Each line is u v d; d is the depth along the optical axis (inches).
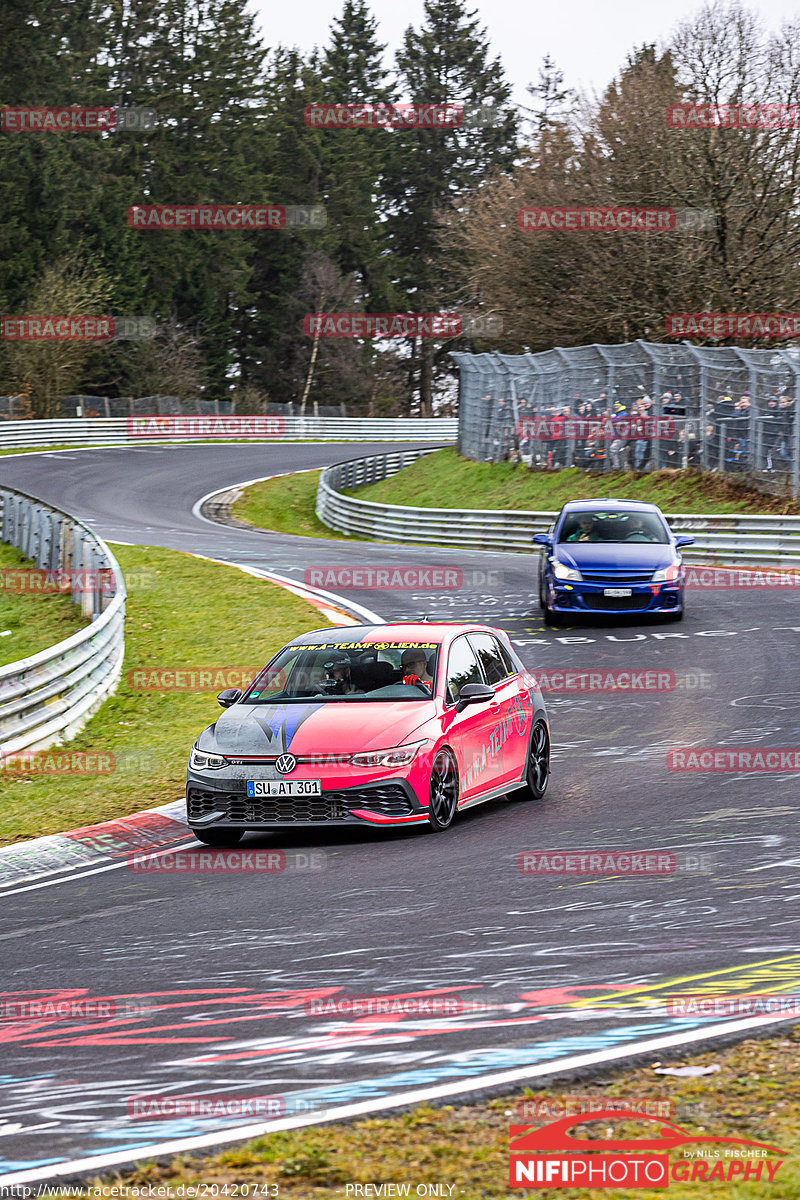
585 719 1374.3
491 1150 378.9
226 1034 517.7
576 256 4424.2
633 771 1124.5
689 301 3932.1
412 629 1074.1
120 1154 393.1
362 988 574.6
